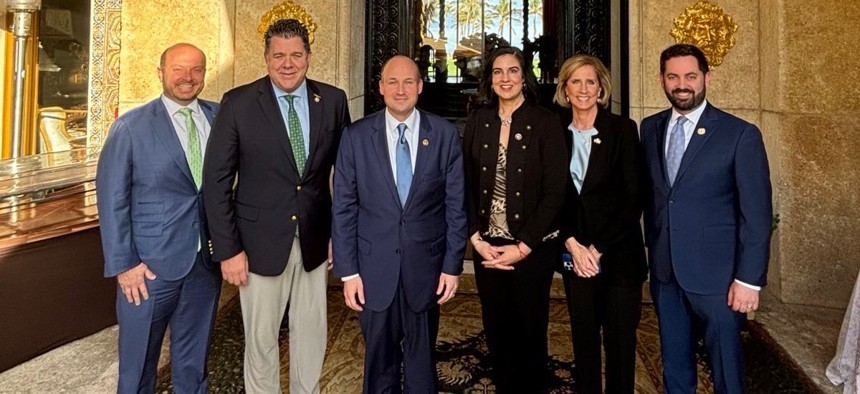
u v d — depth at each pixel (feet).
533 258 7.13
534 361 7.37
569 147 7.08
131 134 6.63
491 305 7.49
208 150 6.74
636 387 8.62
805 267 12.59
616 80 14.89
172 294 7.04
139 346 6.89
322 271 7.56
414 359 7.15
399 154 6.83
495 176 7.22
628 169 6.88
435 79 16.88
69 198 11.00
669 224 6.59
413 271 6.82
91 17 15.05
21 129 15.84
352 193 6.96
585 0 15.55
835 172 12.37
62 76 15.90
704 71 6.36
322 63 14.61
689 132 6.56
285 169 6.93
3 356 9.14
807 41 12.44
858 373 7.68
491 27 16.62
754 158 6.11
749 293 6.05
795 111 12.57
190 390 7.46
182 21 14.78
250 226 6.91
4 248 9.09
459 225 7.06
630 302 6.88
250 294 7.10
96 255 10.92
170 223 6.87
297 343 7.50
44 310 9.86
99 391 8.63
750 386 8.80
